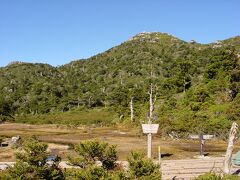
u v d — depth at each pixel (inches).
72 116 4694.9
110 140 1903.3
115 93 5246.1
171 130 2060.8
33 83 7431.1
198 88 3056.1
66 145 1694.1
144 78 6446.9
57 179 721.6
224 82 2965.1
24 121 4534.9
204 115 2364.7
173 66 6496.1
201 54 6363.2
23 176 697.6
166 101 3110.2
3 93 6791.3
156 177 705.6
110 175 700.0
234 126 858.1
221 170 866.1
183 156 1288.1
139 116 3184.1
